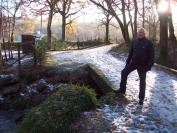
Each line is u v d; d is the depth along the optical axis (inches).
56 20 1423.5
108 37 1325.0
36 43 448.5
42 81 381.1
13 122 274.4
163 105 207.5
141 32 203.5
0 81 374.0
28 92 358.0
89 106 188.1
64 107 168.2
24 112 305.0
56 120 158.1
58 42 986.7
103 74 325.1
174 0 704.4
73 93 184.5
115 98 221.3
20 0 967.0
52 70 402.6
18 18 1074.7
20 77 387.5
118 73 350.6
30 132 158.2
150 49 202.1
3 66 438.0
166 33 534.9
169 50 608.1
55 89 361.4
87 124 162.6
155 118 177.9
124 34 756.6
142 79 209.2
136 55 208.1
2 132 246.8
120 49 698.8
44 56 449.7
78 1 1199.6
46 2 972.6
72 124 161.0
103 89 288.4
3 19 564.4
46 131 152.3
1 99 339.6
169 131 154.3
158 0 527.2
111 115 180.9
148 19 1320.1
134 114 185.2
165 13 527.2
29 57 541.6
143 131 154.8
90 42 1187.3
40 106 180.2
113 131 153.9
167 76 335.3
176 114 186.7
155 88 265.9
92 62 475.2
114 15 761.0
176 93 245.6
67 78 383.6
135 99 222.5
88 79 388.2
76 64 443.2
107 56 601.9
